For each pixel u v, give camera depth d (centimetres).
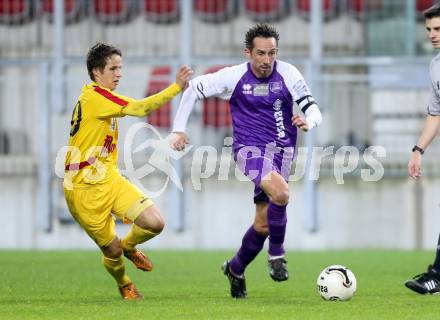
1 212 5397
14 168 5391
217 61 5288
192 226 5284
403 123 5391
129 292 2703
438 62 2738
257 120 2655
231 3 5797
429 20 2650
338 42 5722
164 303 2555
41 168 5353
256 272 3703
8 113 5503
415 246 5269
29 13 5769
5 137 5497
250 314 2283
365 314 2275
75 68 5572
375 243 5281
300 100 2645
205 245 5281
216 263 4144
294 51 5734
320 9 5328
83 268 3859
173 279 3444
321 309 2378
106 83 2577
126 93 5403
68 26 5738
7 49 5775
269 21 5769
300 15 5759
